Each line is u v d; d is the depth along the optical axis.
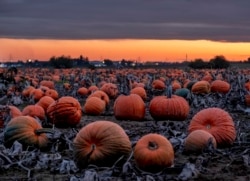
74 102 13.12
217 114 10.12
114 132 8.02
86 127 8.14
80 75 39.44
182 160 8.70
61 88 29.11
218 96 21.77
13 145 9.12
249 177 7.65
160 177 7.41
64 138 9.91
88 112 16.59
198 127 10.09
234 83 24.58
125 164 7.71
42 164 8.38
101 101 16.80
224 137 9.86
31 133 9.55
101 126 8.05
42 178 7.66
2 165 8.27
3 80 25.27
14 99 21.36
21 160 8.55
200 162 8.20
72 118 12.93
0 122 11.92
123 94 15.19
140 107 14.62
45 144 9.63
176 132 10.85
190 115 16.30
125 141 8.03
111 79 34.41
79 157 7.98
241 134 10.93
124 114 14.61
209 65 65.75
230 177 7.65
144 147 7.85
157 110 14.10
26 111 13.44
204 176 7.62
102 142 7.95
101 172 7.68
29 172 7.87
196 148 9.17
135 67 76.75
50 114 12.96
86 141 8.00
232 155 9.15
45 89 22.39
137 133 11.88
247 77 27.70
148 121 14.61
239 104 19.16
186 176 7.46
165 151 7.79
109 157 7.89
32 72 52.41
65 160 8.20
